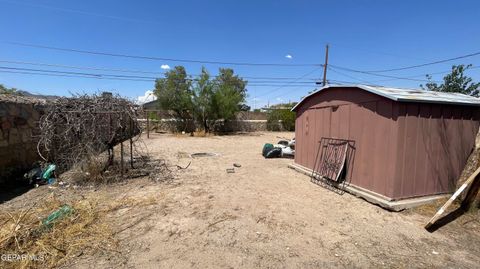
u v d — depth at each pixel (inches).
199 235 126.3
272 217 148.9
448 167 181.0
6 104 202.2
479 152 165.8
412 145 165.6
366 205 169.8
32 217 136.9
